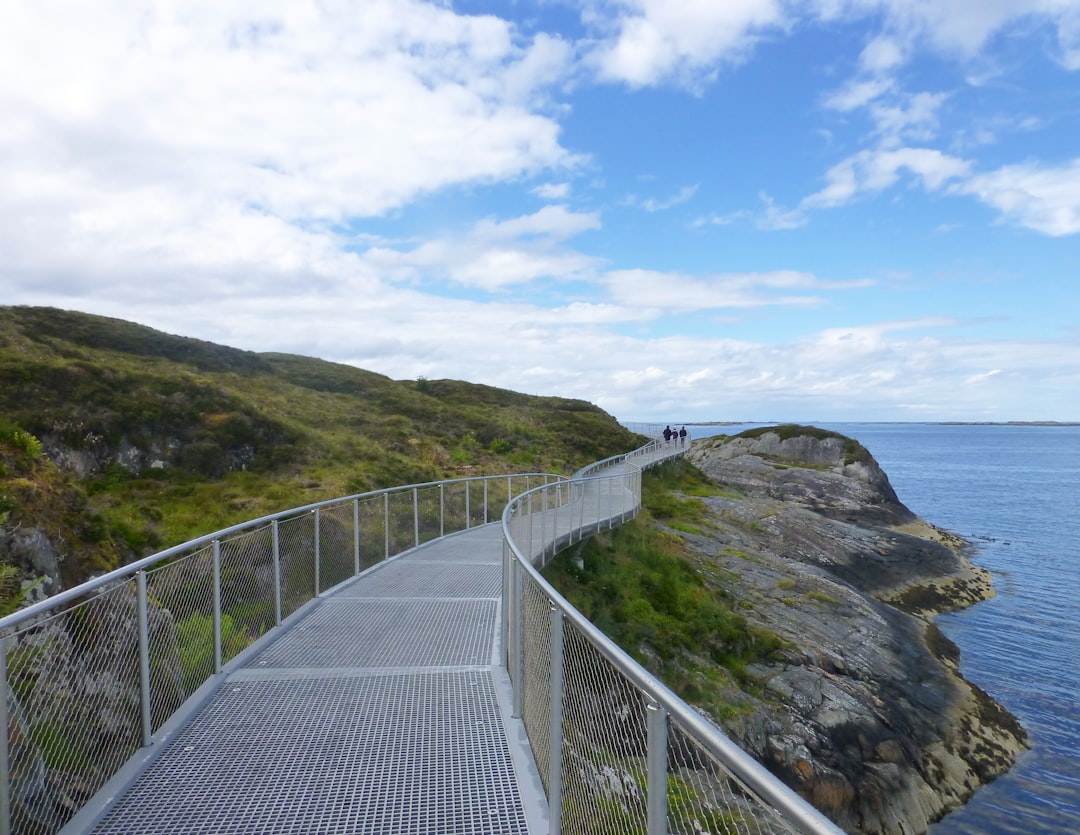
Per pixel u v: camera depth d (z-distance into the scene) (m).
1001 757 16.89
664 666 15.55
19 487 9.90
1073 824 14.44
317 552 9.45
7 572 8.16
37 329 29.47
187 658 5.69
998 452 176.38
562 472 32.81
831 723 15.38
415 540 13.99
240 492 18.33
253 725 5.27
